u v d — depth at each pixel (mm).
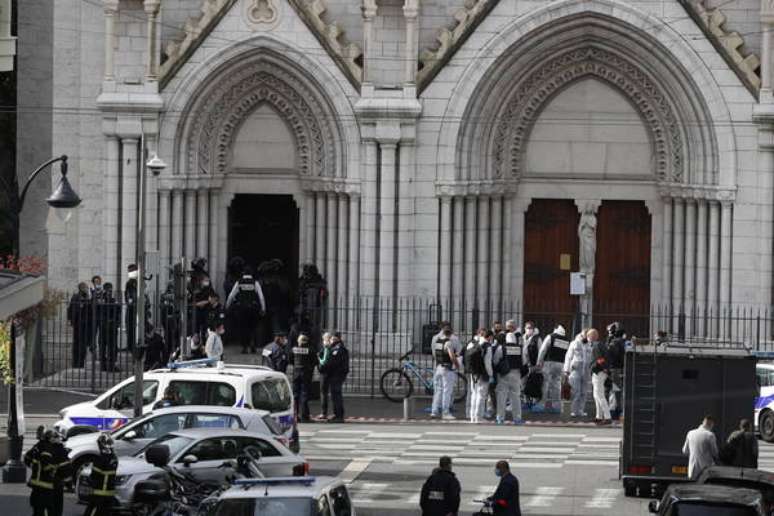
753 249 98625
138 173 99562
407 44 98562
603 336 103062
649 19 98312
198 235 101562
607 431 88438
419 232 99750
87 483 69000
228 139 101812
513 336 90188
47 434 65000
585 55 100312
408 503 71062
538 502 71500
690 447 69562
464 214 100312
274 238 103438
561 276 102875
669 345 74000
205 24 99438
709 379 71688
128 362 97250
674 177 100812
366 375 98500
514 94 100500
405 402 90750
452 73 99125
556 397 94000
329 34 99312
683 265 100750
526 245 102875
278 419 78000
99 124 100688
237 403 76938
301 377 89812
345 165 99875
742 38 98625
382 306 99312
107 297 96375
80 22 100375
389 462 79438
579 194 102188
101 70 100562
